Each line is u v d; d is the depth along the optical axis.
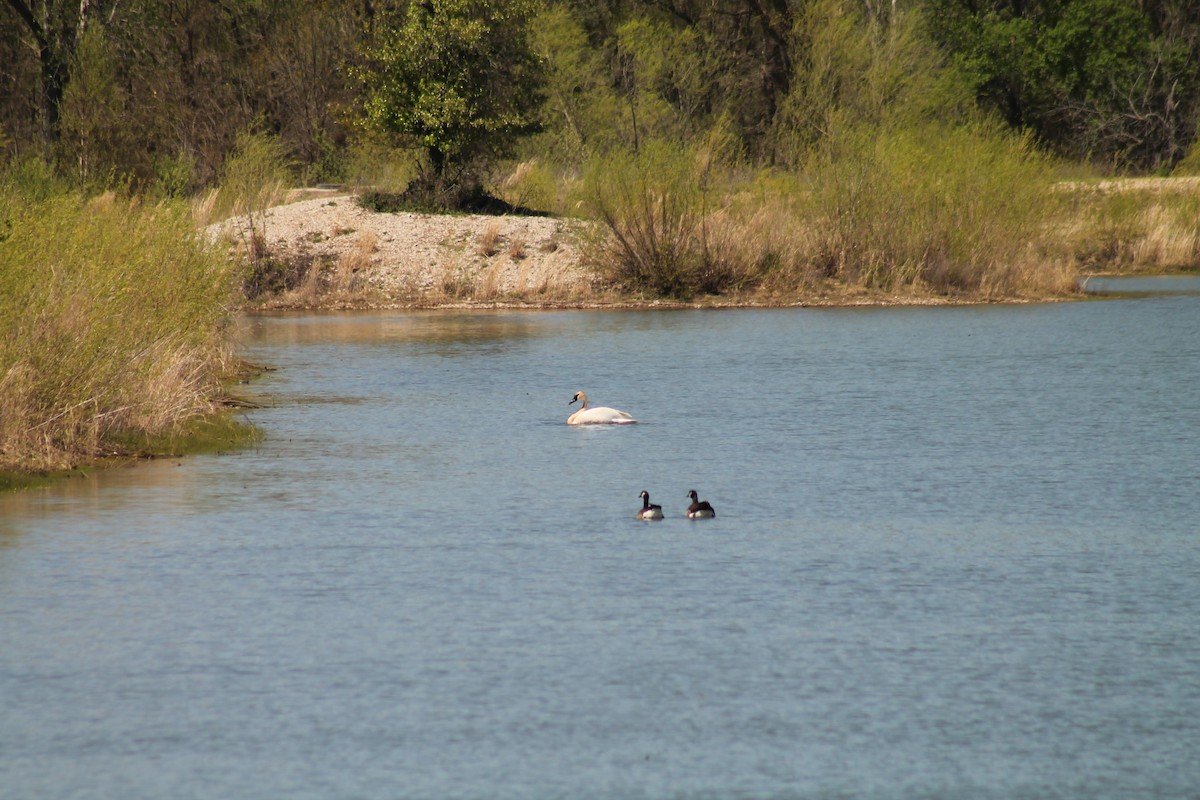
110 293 17.88
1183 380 24.11
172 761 8.52
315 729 8.96
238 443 18.45
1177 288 40.72
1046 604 11.48
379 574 12.23
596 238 38.72
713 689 9.61
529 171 45.66
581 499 15.20
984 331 31.31
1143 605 11.45
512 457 17.62
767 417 20.61
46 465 16.31
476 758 8.56
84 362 17.27
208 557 12.76
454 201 41.69
